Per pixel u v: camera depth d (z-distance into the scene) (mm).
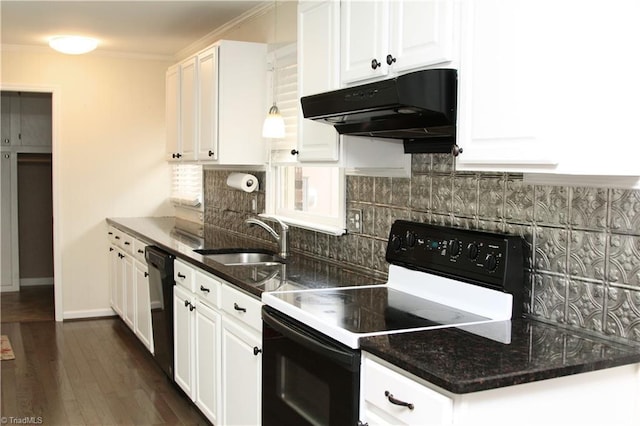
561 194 1958
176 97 4703
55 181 5617
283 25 3793
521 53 1669
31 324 5562
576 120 1585
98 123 5730
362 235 2988
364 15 2373
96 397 3779
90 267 5797
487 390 1521
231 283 2832
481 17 1801
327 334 1956
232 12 4215
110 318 5812
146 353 4695
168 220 5652
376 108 2027
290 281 2719
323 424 1987
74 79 5617
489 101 1776
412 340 1796
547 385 1609
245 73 3945
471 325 1980
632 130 1619
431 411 1544
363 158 2654
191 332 3434
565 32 1570
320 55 2697
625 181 1672
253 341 2625
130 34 4945
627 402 1744
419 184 2582
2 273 7113
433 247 2357
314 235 3475
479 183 2279
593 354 1683
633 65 1615
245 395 2734
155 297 4039
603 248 1831
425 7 2031
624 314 1773
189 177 5590
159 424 3391
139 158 5898
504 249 2057
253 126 3988
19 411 3543
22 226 7371
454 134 2205
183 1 3932
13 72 5402
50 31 4828
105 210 5816
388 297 2402
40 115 7188
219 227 4949
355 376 1827
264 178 4113
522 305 2092
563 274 1957
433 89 1930
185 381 3566
